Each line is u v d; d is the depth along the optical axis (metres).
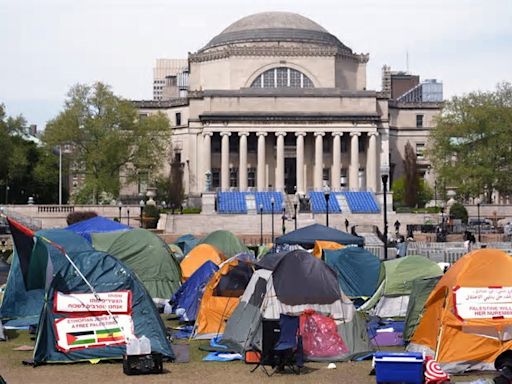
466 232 94.75
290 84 166.75
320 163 156.25
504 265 29.94
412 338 32.06
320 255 50.66
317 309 31.75
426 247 76.44
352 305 32.28
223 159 156.38
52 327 30.62
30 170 144.88
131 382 27.17
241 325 32.75
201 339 36.03
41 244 31.06
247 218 122.94
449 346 29.28
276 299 31.75
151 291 44.81
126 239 45.94
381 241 97.25
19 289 39.81
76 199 137.62
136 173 147.00
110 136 135.62
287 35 169.38
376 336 35.44
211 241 60.09
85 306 30.97
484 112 132.50
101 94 139.12
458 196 136.62
